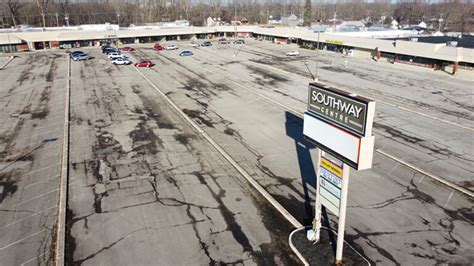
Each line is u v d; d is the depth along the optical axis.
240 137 29.86
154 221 18.48
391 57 63.00
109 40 90.94
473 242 16.92
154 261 15.68
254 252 16.22
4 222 18.56
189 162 25.11
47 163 25.06
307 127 16.75
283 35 91.44
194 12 158.50
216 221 18.47
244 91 44.59
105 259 15.82
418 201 20.33
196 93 43.66
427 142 28.45
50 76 53.03
